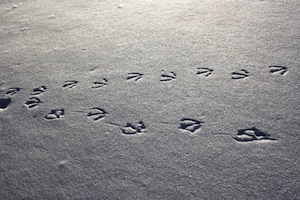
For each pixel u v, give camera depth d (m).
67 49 2.79
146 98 2.04
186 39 2.60
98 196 1.46
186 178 1.48
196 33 2.66
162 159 1.60
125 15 3.23
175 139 1.71
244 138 1.64
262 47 2.33
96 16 3.33
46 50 2.84
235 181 1.43
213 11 2.98
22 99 2.23
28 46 2.97
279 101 1.83
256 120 1.73
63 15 3.51
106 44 2.76
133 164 1.60
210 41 2.52
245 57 2.26
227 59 2.27
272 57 2.21
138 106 1.99
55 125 1.95
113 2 3.62
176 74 2.21
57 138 1.85
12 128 1.98
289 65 2.10
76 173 1.61
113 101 2.07
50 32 3.17
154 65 2.35
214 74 2.15
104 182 1.53
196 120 1.80
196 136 1.70
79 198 1.47
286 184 1.38
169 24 2.88
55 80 2.39
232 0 3.15
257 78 2.04
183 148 1.64
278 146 1.56
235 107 1.85
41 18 3.54
